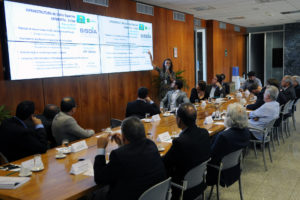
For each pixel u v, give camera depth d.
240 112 2.55
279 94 5.03
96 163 1.83
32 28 4.18
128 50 6.09
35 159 2.16
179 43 8.05
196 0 6.62
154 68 6.79
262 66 13.49
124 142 1.85
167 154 2.18
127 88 6.28
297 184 3.40
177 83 4.90
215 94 6.29
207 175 2.59
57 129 3.03
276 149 4.82
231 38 11.82
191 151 2.12
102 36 5.43
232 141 2.47
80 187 1.78
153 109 4.28
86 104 5.33
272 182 3.47
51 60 4.49
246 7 7.85
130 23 6.10
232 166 2.64
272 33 13.05
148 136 2.99
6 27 3.84
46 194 1.69
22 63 4.07
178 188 2.19
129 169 1.67
